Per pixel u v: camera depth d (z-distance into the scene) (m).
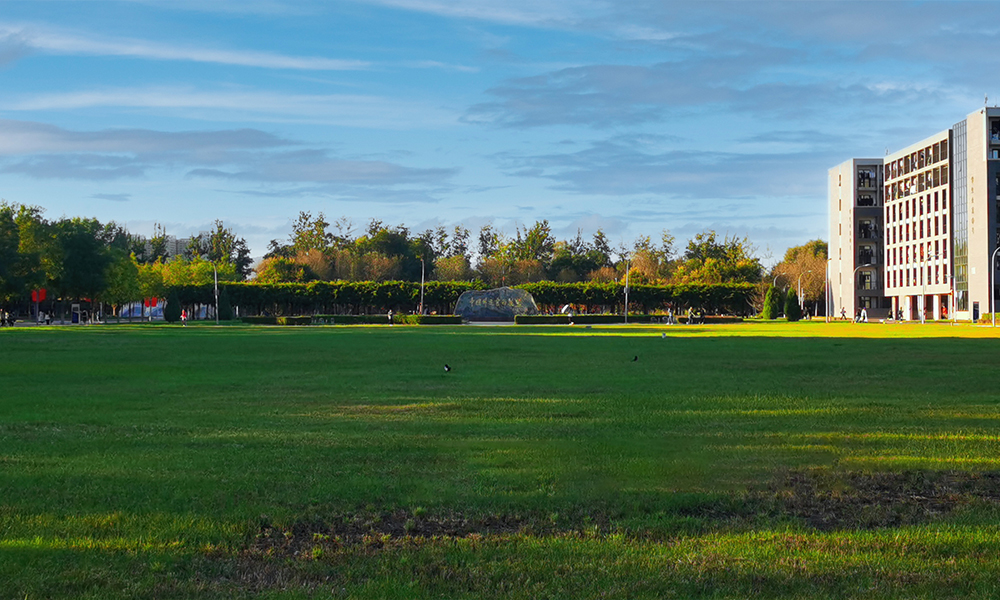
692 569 7.82
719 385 23.59
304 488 10.80
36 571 7.76
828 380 25.08
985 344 46.66
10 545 8.48
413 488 10.81
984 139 119.56
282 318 107.56
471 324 107.75
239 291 131.00
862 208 155.00
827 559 8.08
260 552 8.46
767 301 129.62
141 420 16.77
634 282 151.12
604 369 29.47
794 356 36.38
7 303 105.25
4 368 29.89
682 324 106.38
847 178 156.88
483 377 26.27
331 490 10.66
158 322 113.19
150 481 11.15
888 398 20.30
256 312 137.00
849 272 156.62
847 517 9.70
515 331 73.06
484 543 8.67
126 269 111.81
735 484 11.11
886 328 82.69
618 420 16.59
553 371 28.59
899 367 29.98
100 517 9.45
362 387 23.20
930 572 7.70
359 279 170.25
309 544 8.75
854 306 154.75
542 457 12.72
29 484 10.96
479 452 13.14
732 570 7.78
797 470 11.91
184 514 9.60
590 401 19.77
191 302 130.50
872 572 7.71
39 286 93.75
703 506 10.17
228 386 23.55
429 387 23.19
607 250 196.75
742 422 16.31
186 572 7.86
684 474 11.62
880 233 154.88
